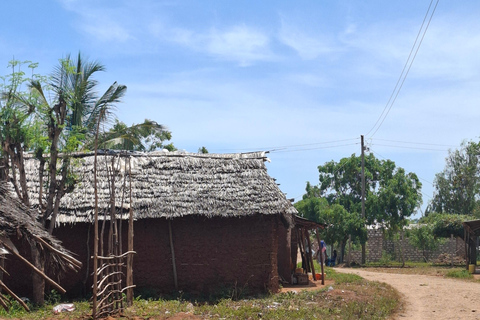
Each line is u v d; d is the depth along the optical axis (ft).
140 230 58.39
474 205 176.24
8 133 50.29
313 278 74.43
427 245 137.39
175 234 58.85
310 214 136.56
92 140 61.72
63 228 57.52
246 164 64.44
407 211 135.03
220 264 58.70
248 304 51.11
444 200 182.91
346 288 63.41
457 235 127.44
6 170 52.03
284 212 58.75
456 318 45.75
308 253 80.53
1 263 49.42
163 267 58.18
